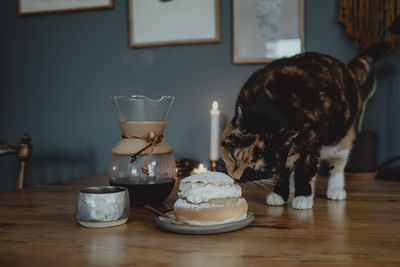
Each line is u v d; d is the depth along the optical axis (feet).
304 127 3.36
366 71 4.84
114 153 3.11
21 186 4.60
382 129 5.61
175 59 6.41
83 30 6.77
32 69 7.03
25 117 7.10
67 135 6.93
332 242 2.16
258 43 6.00
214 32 6.19
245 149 3.61
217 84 6.25
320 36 5.83
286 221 2.70
